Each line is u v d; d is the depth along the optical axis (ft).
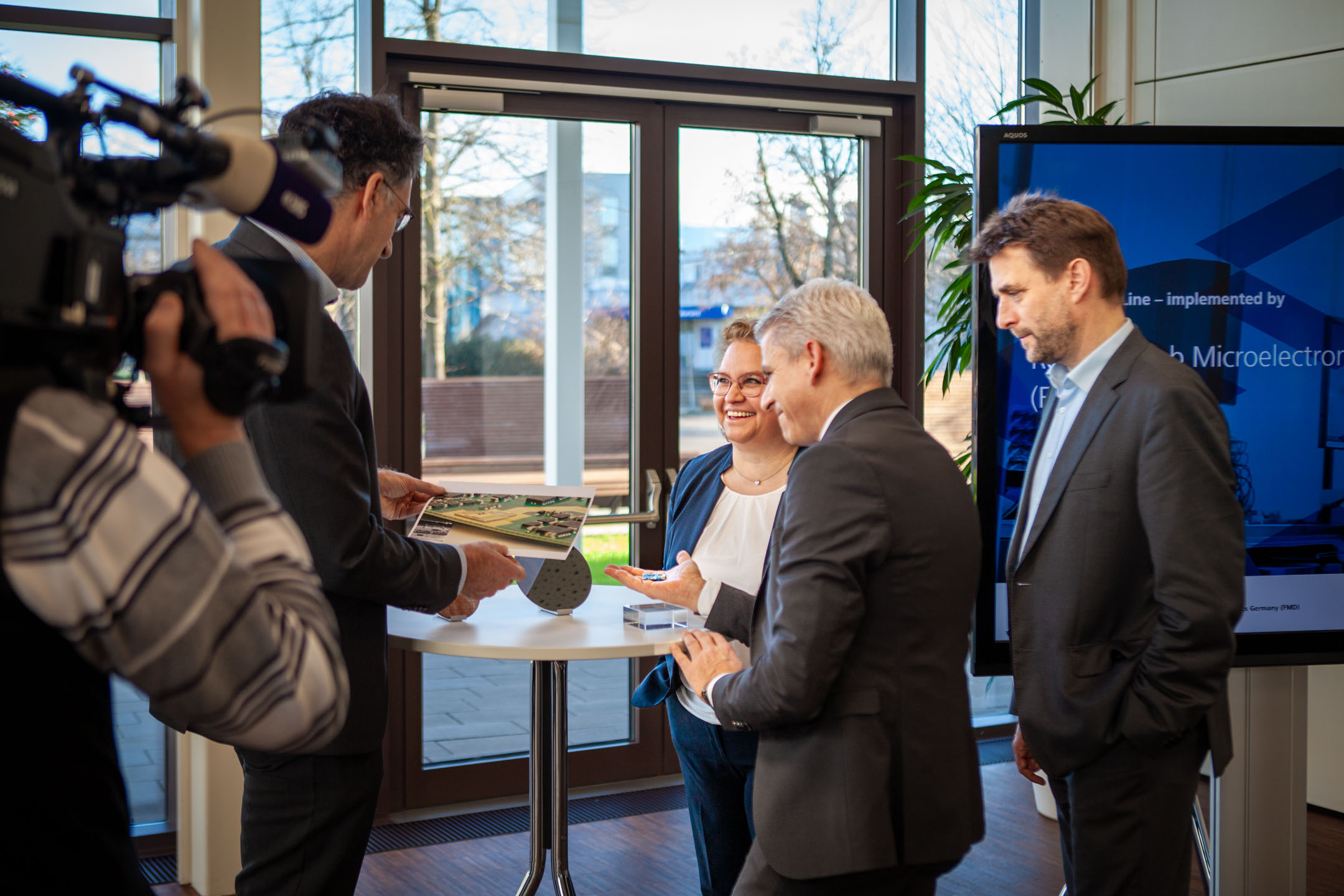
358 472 5.34
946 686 4.78
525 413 11.89
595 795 12.21
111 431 2.25
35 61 9.73
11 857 2.46
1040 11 13.71
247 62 9.63
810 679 4.53
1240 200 7.82
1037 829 11.25
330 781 5.41
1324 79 11.69
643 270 12.13
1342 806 11.78
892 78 13.10
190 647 2.30
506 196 11.64
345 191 5.39
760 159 12.57
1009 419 7.75
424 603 5.79
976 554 4.91
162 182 2.37
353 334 11.10
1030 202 6.30
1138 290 7.79
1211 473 5.55
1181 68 12.69
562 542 6.51
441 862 10.42
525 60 11.35
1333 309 7.90
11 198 2.04
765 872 4.90
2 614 2.47
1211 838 8.76
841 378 5.07
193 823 9.89
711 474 7.50
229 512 2.57
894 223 13.10
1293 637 7.86
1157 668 5.60
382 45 10.85
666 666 6.76
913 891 4.87
